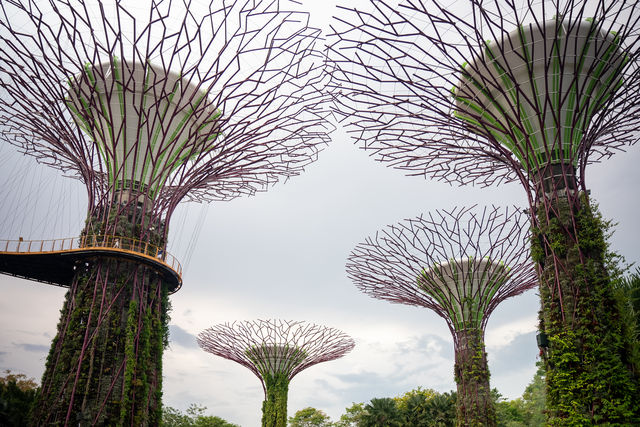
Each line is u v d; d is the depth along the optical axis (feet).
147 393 80.84
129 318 82.17
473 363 107.14
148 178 90.12
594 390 55.88
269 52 73.51
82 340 80.18
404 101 70.08
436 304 118.11
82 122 93.56
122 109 86.58
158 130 87.97
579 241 62.85
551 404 59.21
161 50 69.21
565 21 67.21
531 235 68.08
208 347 152.66
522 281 109.60
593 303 59.36
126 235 86.02
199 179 93.15
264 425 145.18
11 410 84.99
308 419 231.50
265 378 150.30
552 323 61.72
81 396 76.79
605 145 86.07
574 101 68.80
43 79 74.54
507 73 69.00
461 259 111.75
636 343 57.41
